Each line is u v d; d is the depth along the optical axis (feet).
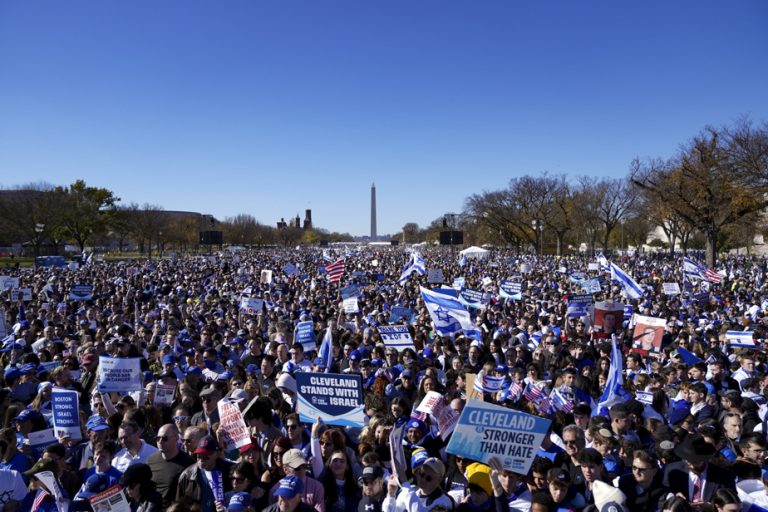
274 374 33.14
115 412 25.77
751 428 23.82
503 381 29.78
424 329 49.80
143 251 362.74
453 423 21.99
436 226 460.96
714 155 142.51
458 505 16.97
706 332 47.85
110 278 118.11
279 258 239.30
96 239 344.49
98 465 18.98
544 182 284.61
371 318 57.00
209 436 17.97
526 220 293.84
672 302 72.33
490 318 58.39
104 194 280.92
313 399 22.15
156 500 17.21
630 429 22.26
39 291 88.53
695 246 320.09
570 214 278.05
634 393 29.94
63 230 260.62
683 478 18.04
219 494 17.61
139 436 20.88
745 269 165.07
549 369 36.14
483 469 16.97
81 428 25.27
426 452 19.16
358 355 36.22
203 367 35.32
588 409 23.17
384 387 30.58
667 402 27.50
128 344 35.60
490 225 315.78
